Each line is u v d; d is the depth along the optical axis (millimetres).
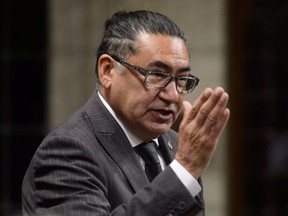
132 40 8289
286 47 18406
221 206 18016
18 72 18359
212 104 7844
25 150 18406
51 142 8328
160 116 8312
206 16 17797
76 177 8133
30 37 18281
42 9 18234
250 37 18312
